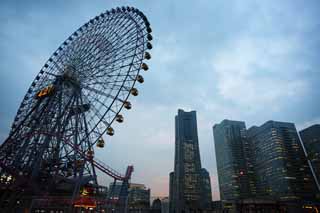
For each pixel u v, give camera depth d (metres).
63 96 51.28
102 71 49.94
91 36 56.84
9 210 45.44
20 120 55.56
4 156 48.97
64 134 48.84
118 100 45.94
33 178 45.53
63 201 49.69
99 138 45.12
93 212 56.31
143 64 48.72
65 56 57.44
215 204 156.50
